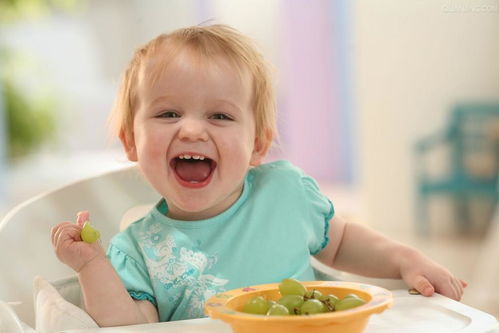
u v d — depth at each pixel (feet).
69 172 15.48
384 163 11.26
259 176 3.03
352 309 1.66
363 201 11.59
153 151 2.60
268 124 2.99
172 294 2.65
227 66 2.70
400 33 11.16
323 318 1.61
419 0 11.08
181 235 2.74
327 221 3.06
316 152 15.93
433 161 11.43
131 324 2.34
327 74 15.70
